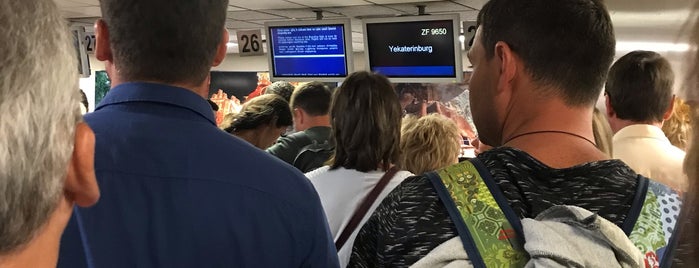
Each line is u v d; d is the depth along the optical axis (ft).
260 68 32.71
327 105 8.24
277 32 19.86
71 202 1.38
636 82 4.91
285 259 2.85
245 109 8.01
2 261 1.16
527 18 2.40
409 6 19.38
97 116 2.76
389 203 2.48
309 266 2.98
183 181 2.66
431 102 26.53
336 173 5.13
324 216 3.11
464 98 25.76
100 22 2.91
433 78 17.95
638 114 4.99
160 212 2.62
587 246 2.00
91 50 23.29
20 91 1.06
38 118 1.10
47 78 1.12
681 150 5.00
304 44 19.56
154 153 2.66
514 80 2.46
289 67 20.03
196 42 2.83
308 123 8.29
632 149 4.93
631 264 2.01
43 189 1.15
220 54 3.19
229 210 2.70
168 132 2.72
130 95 2.79
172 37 2.75
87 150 1.33
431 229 2.27
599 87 2.47
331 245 3.12
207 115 2.92
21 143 1.07
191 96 2.86
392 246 2.32
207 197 2.68
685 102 1.10
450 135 6.40
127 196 2.59
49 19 1.15
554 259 1.98
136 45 2.77
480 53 2.63
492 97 2.57
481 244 2.18
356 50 33.12
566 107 2.42
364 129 4.99
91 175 1.36
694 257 1.10
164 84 2.81
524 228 2.12
